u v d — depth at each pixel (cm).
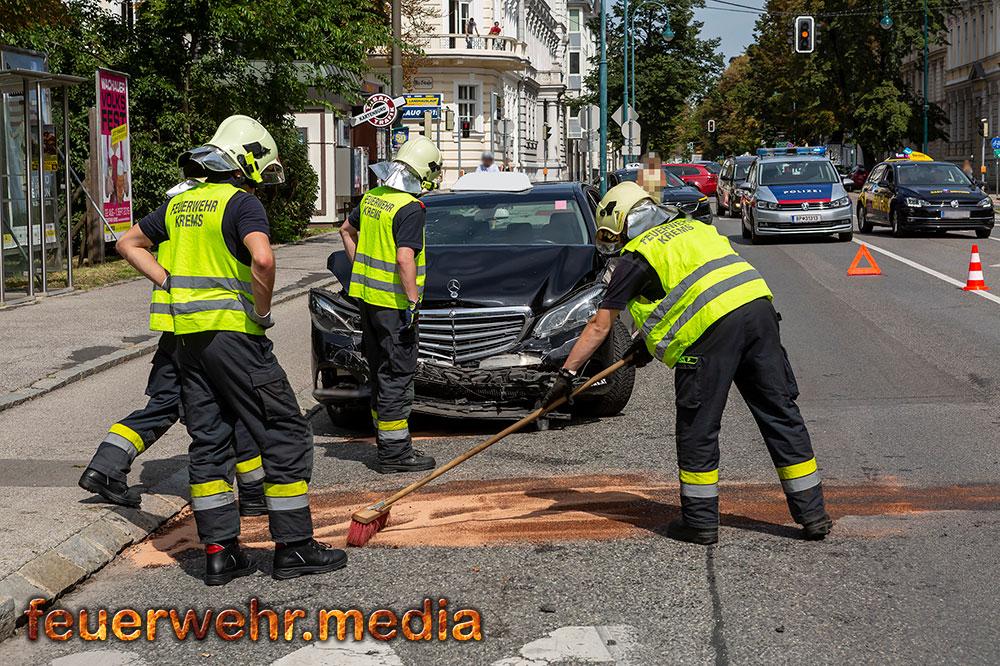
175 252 527
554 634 457
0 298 1491
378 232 734
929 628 453
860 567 526
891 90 6769
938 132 6988
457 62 5397
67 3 2134
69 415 898
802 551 551
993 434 786
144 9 2317
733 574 521
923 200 2670
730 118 11700
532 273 849
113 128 1933
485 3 5578
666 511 627
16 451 774
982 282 1658
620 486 684
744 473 707
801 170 2730
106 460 627
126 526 609
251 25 2312
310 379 1059
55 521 597
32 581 515
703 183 5156
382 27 2633
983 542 557
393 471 738
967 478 676
